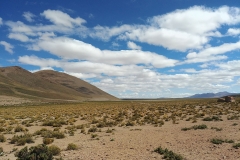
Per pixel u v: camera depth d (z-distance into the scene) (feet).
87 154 46.85
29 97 652.48
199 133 70.13
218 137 61.36
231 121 102.37
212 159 40.45
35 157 40.14
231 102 253.85
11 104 408.05
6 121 124.47
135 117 136.46
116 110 207.72
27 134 71.92
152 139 63.05
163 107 229.04
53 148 47.52
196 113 148.46
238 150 46.29
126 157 43.55
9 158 45.44
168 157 41.83
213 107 199.82
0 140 65.67
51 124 108.06
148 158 42.37
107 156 44.57
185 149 49.11
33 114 171.73
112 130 86.99
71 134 77.36
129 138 66.33
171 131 77.87
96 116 153.48
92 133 80.74
